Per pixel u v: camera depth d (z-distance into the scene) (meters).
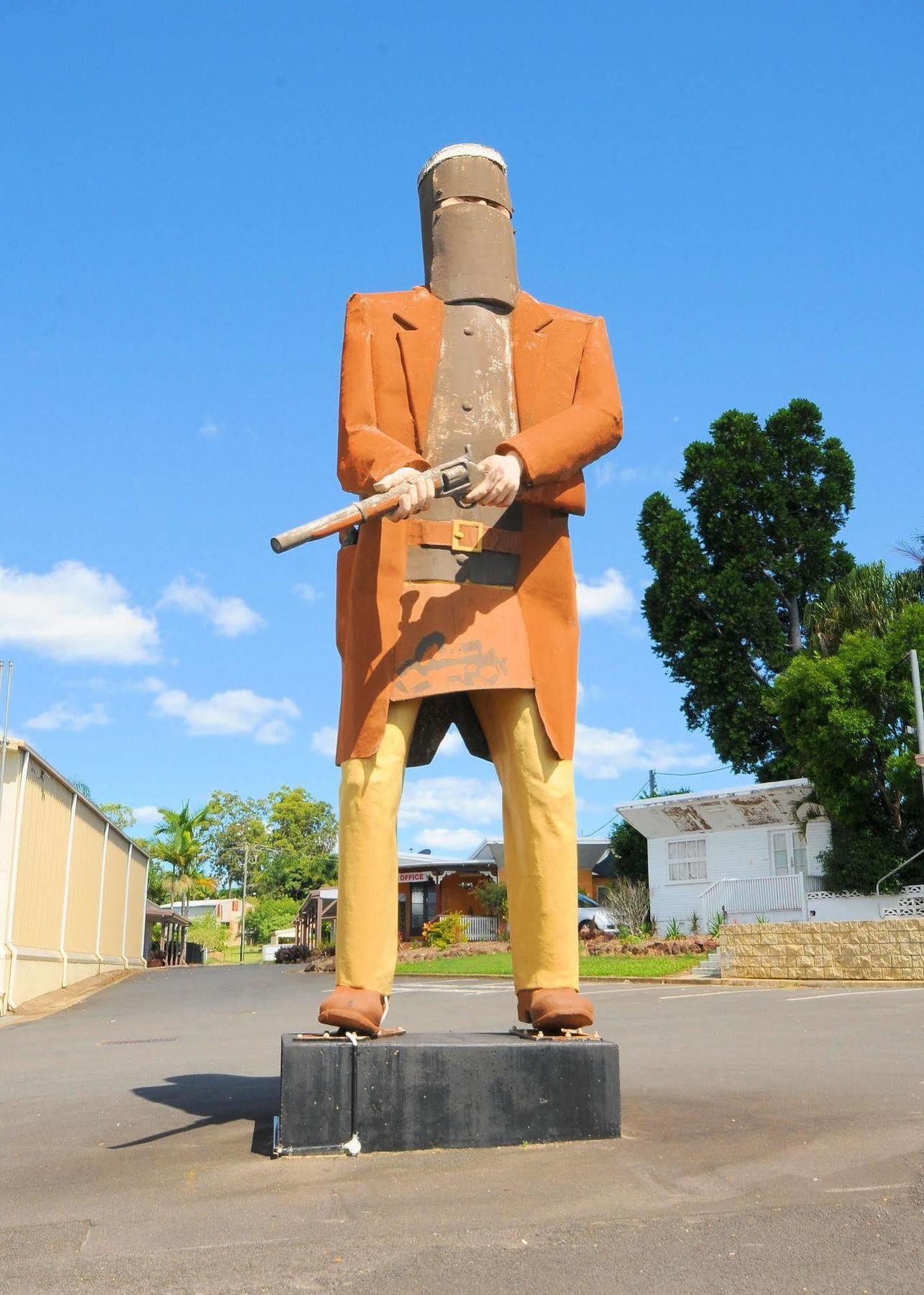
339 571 5.79
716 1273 3.11
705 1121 5.19
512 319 5.93
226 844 88.00
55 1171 4.74
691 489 33.31
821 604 29.44
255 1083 7.53
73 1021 17.92
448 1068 4.75
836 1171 4.12
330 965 33.09
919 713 21.33
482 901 38.25
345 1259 3.28
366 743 5.23
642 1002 16.05
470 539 5.46
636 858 36.34
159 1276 3.19
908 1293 2.94
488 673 5.33
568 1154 4.50
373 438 5.36
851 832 24.23
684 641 31.73
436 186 6.02
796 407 33.22
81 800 27.78
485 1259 3.25
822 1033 10.57
